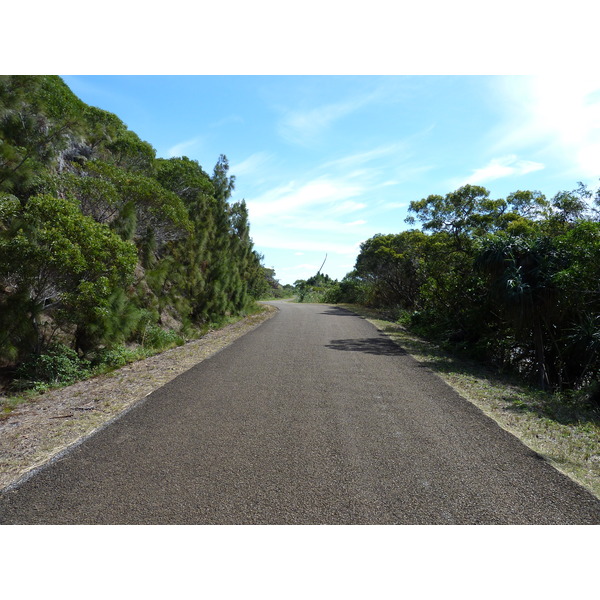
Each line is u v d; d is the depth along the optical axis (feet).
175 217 38.83
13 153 25.27
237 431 13.94
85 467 11.16
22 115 27.78
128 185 34.78
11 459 11.75
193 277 45.39
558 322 29.55
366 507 9.38
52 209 23.08
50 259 21.91
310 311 74.59
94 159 39.58
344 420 15.19
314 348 31.37
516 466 11.51
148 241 37.81
